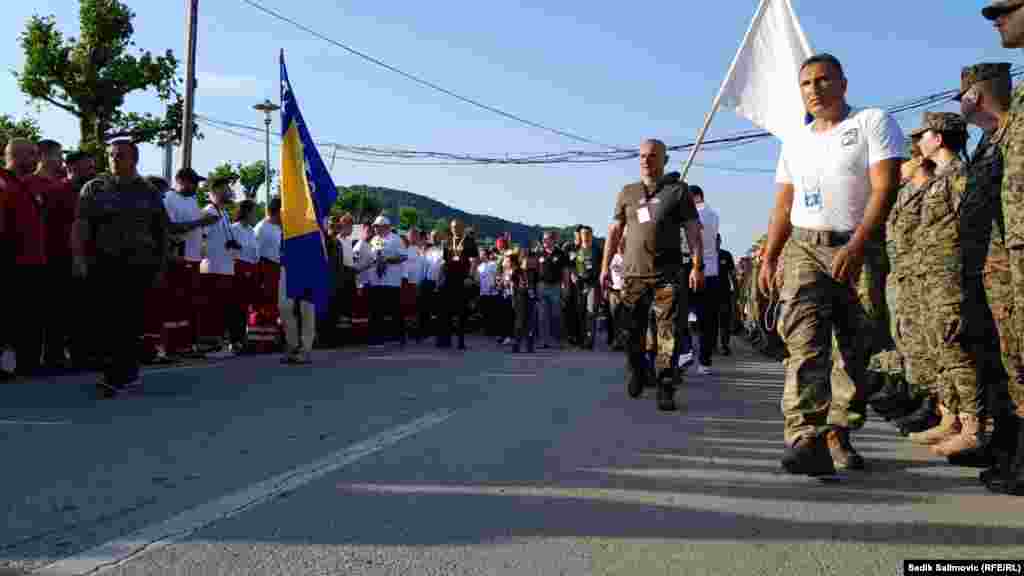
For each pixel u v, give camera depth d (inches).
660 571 98.0
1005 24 137.6
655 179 245.4
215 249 392.8
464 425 197.3
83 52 914.7
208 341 394.0
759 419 223.1
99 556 100.5
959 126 186.5
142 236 241.6
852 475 153.4
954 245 180.7
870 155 145.1
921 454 177.2
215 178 400.8
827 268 147.9
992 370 170.9
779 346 344.2
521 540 108.3
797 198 153.9
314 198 364.5
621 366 384.5
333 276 458.0
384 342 556.7
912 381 215.3
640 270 242.5
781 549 107.1
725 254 498.9
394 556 101.5
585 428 197.2
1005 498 135.9
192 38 599.2
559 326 558.6
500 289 591.8
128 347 242.2
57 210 309.6
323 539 107.7
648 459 161.3
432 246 601.0
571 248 587.8
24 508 121.3
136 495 128.8
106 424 192.7
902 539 112.3
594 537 110.2
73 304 309.4
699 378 342.3
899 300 216.7
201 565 97.7
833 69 150.5
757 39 324.8
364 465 150.9
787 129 319.9
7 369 283.6
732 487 140.5
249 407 222.5
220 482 137.3
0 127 904.3
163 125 946.7
